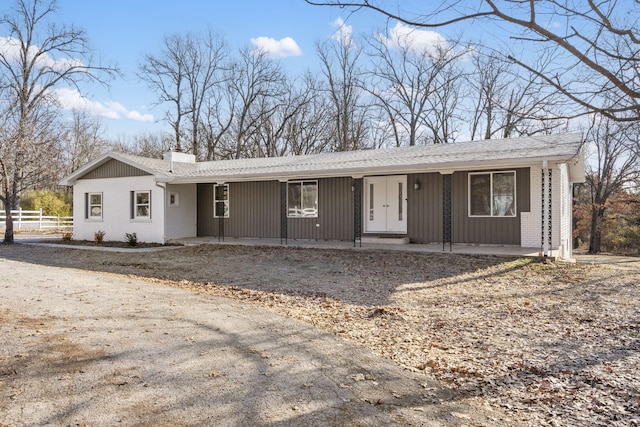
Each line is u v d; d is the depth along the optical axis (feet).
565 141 44.14
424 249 42.96
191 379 13.91
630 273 33.83
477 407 12.39
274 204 58.13
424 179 49.16
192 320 21.18
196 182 56.65
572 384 14.02
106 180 63.26
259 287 31.12
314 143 118.73
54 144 68.03
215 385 13.48
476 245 46.06
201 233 63.41
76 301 24.89
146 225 59.72
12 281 31.58
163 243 57.77
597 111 12.50
